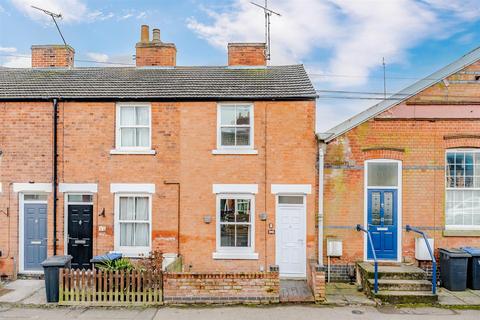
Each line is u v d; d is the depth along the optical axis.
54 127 14.10
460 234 13.66
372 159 13.96
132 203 14.15
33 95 14.30
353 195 13.92
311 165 13.72
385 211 13.93
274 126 13.85
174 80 15.34
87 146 14.13
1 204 14.08
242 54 16.53
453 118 13.92
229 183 13.84
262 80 15.15
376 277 11.93
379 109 13.95
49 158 14.14
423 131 13.96
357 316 10.53
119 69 16.72
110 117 14.16
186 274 11.34
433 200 13.84
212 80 15.27
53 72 16.56
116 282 11.41
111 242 13.94
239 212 13.93
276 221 13.73
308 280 12.87
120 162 14.05
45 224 14.16
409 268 13.03
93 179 14.06
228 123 14.16
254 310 10.87
